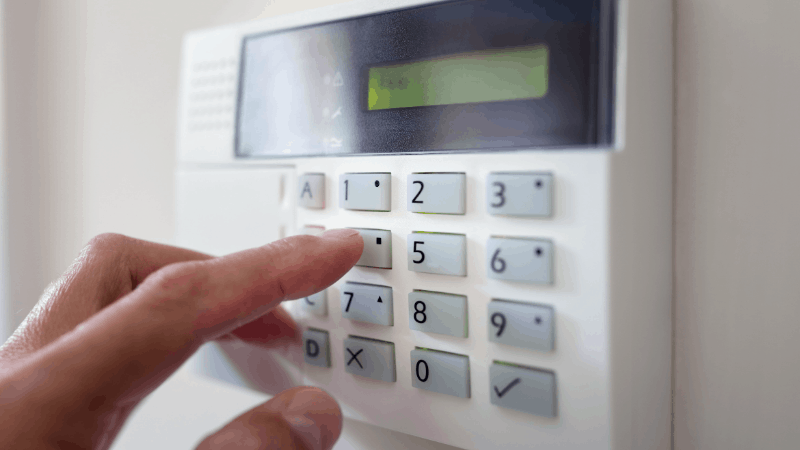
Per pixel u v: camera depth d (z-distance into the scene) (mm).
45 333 257
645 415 242
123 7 434
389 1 271
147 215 431
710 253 260
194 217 360
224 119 345
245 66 331
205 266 226
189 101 366
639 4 221
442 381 255
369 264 271
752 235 250
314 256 251
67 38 467
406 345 267
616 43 214
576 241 215
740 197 251
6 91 484
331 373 297
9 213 492
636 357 230
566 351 221
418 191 254
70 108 469
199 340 217
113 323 200
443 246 248
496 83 238
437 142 253
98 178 457
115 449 449
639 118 224
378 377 275
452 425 256
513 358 236
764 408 250
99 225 459
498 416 243
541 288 226
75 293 274
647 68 232
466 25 247
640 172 228
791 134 239
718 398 262
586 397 218
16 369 201
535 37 230
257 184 324
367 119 276
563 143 221
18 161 487
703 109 258
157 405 431
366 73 278
